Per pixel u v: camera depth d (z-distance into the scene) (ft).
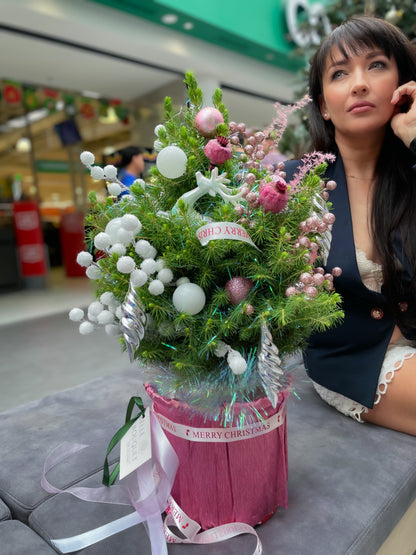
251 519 2.15
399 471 2.59
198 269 1.98
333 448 2.86
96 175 2.04
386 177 3.11
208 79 16.93
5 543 2.12
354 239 3.11
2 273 17.43
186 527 2.08
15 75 16.14
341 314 1.95
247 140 2.16
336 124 3.12
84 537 2.06
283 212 2.00
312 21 7.18
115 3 12.49
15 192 21.95
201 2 13.74
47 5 11.44
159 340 2.07
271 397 1.80
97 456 2.91
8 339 9.53
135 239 1.92
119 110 20.12
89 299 14.38
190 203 1.92
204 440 2.01
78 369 7.30
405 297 2.95
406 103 3.05
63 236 21.47
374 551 2.13
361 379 3.00
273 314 1.80
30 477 2.69
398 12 5.87
